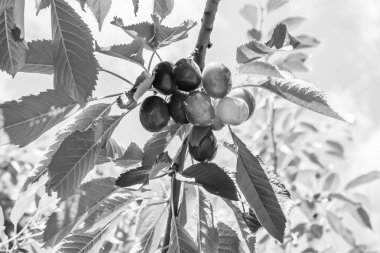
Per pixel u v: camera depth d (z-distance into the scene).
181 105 0.55
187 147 0.57
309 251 1.04
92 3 0.56
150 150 0.58
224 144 0.58
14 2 0.47
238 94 0.58
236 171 0.55
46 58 0.54
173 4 0.61
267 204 0.54
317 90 0.55
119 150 0.61
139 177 0.53
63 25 0.50
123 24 0.54
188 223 0.65
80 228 0.61
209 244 0.58
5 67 0.51
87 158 0.55
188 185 0.61
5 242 0.69
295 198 1.08
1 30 0.50
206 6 0.57
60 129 0.57
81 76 0.50
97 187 0.58
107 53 0.53
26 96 0.54
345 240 1.05
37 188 0.68
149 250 0.62
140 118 0.56
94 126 0.55
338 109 0.55
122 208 0.61
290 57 1.00
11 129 0.54
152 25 0.55
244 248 0.63
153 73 0.54
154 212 0.64
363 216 1.03
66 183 0.54
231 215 0.74
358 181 1.03
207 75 0.55
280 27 0.55
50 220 0.57
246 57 0.56
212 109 0.54
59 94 0.54
